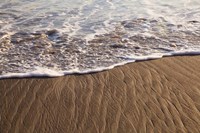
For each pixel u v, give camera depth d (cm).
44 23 712
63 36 621
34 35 633
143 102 382
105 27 665
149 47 550
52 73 466
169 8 790
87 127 343
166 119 350
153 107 372
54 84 435
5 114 371
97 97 397
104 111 369
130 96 396
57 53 545
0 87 429
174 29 634
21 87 429
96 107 377
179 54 514
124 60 502
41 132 339
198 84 415
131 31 633
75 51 550
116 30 643
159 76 443
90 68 480
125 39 592
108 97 396
